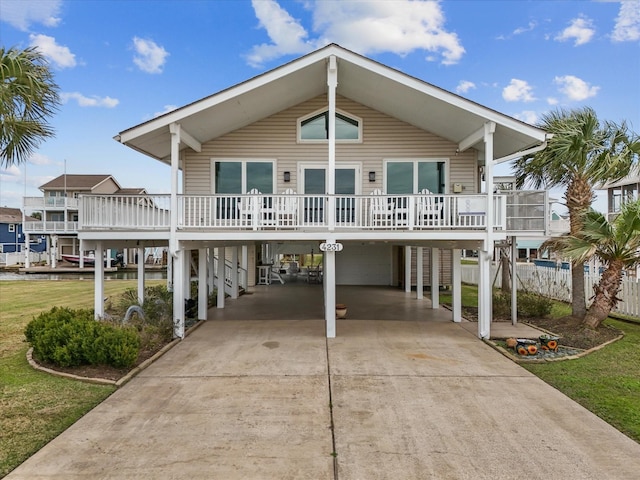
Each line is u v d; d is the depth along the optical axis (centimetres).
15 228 4203
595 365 640
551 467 359
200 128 987
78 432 418
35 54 710
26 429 423
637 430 427
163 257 3741
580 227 896
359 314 1102
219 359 681
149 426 434
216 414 466
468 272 2030
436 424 442
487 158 837
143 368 627
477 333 865
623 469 355
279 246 1980
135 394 524
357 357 693
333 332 833
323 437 412
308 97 1117
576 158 902
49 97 723
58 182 3862
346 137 1148
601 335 811
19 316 1073
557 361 666
